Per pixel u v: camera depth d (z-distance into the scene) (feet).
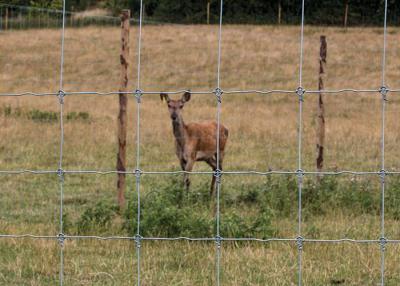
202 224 124.16
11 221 141.38
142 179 184.96
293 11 607.37
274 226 131.23
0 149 220.23
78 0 629.51
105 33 556.51
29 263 111.45
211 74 452.76
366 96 367.25
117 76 449.48
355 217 143.33
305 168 199.52
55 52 500.33
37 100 334.65
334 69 452.76
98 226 131.54
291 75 443.73
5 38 529.86
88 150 221.87
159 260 113.60
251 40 530.68
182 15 603.67
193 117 298.15
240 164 203.82
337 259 113.09
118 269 109.29
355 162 207.72
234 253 115.75
